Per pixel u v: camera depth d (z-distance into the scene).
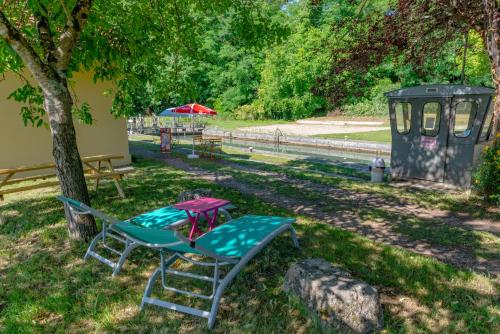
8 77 9.48
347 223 5.99
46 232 5.24
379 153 19.42
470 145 8.43
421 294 3.53
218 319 3.13
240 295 3.50
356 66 9.69
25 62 4.11
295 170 11.59
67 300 3.42
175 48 7.53
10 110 9.64
